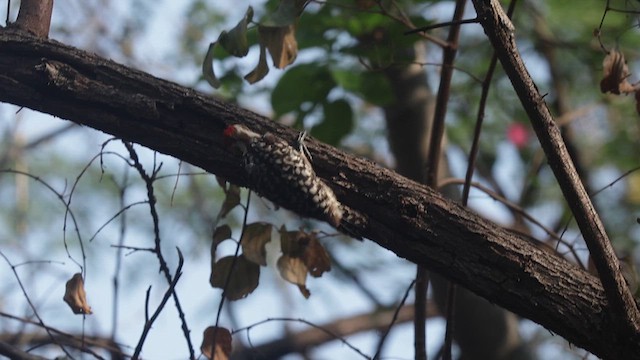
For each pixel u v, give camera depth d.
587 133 12.77
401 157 10.78
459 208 6.46
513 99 12.36
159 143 6.66
